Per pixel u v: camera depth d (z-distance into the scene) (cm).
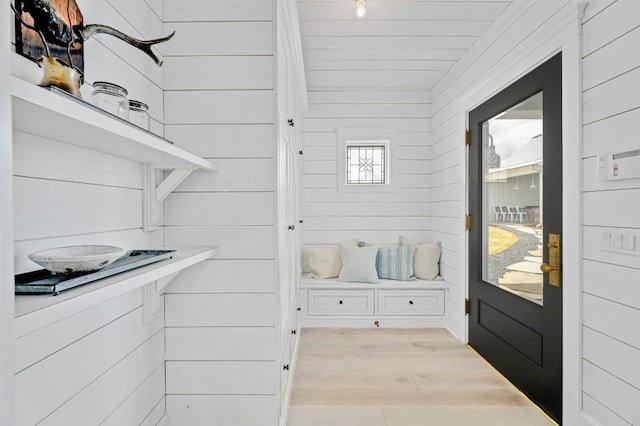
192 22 146
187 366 148
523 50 205
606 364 151
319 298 333
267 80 146
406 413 192
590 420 158
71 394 92
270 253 147
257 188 147
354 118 369
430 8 219
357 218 370
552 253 183
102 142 84
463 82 286
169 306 148
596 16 156
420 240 370
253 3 146
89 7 97
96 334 102
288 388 199
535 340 200
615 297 147
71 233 91
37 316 51
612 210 148
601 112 153
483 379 231
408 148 369
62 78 71
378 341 296
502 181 238
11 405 47
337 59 290
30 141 77
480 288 267
